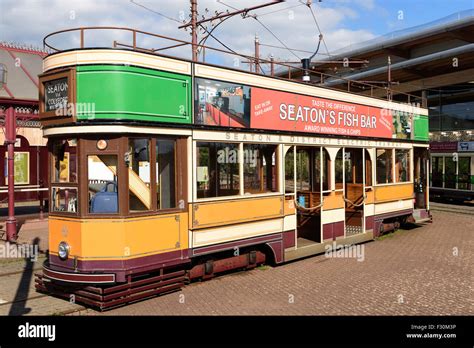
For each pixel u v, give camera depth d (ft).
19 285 28.37
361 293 26.76
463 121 108.27
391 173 47.70
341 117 39.50
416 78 94.84
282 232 33.12
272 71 38.91
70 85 23.58
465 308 24.11
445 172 92.27
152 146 24.84
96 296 22.77
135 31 25.48
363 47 90.22
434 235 48.91
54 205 25.48
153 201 24.75
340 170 40.19
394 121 47.96
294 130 34.17
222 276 30.48
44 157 61.67
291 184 34.37
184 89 26.40
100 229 23.53
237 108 29.63
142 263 24.14
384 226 46.68
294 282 29.12
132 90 23.81
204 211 27.25
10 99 53.36
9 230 42.68
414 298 25.86
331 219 38.40
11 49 62.95
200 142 27.30
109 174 23.99
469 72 90.53
